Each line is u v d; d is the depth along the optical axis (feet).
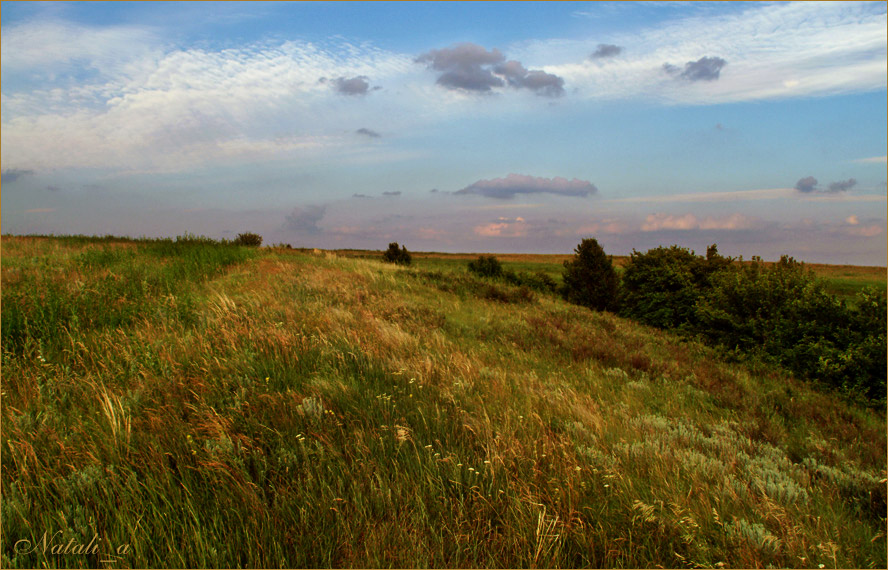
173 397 14.01
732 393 24.29
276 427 12.55
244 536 8.68
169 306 24.79
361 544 8.89
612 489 10.80
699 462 13.17
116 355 17.47
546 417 15.42
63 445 10.76
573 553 8.98
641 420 17.07
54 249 57.31
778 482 12.53
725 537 9.57
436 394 16.46
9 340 18.63
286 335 20.06
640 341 38.88
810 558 9.27
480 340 29.96
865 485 13.25
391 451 11.98
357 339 21.53
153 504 9.18
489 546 9.08
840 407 25.20
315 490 10.07
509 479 10.82
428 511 9.82
